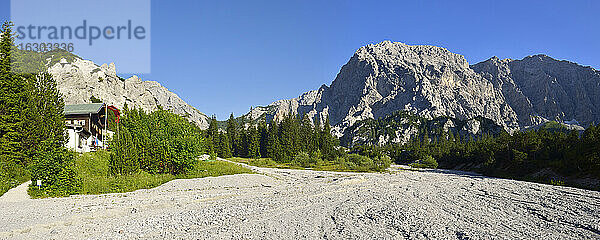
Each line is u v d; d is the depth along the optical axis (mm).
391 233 17188
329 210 23328
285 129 129875
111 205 24203
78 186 30859
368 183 44000
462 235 16750
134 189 33781
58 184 29094
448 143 160375
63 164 29688
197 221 19578
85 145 55969
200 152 50062
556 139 74188
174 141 46281
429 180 52375
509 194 34469
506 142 77562
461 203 27734
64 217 19828
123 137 39344
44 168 28797
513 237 16750
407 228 18219
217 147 127875
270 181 44625
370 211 23234
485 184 46531
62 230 17141
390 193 33625
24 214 20500
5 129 38031
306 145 132625
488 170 74375
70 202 25234
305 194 31812
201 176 45844
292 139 126938
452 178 58031
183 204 25641
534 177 58906
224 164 67312
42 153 29828
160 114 51625
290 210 23297
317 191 34031
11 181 31234
